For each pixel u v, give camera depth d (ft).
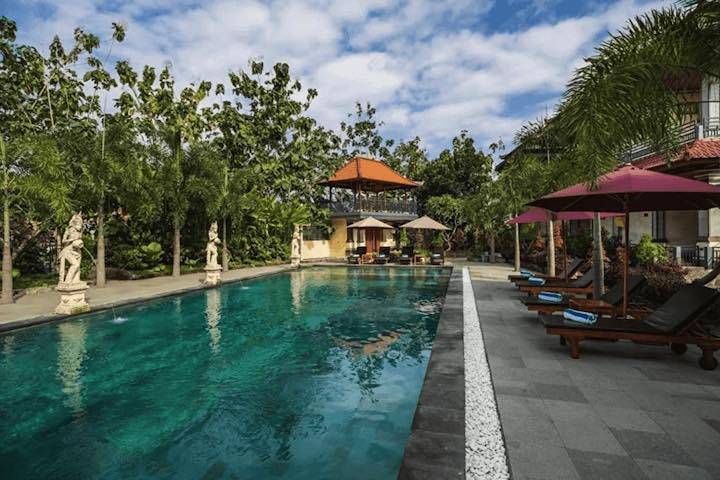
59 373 21.18
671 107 19.20
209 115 92.43
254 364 22.58
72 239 32.89
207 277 53.83
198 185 59.52
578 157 26.76
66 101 70.64
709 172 41.42
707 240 43.32
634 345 21.40
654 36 18.29
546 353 19.89
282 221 83.82
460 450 10.39
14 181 37.93
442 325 25.96
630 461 10.11
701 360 17.70
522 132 46.42
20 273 56.18
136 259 59.77
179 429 15.12
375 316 35.24
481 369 17.22
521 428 11.89
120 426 15.42
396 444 13.80
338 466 12.46
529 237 86.02
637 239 59.00
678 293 19.61
